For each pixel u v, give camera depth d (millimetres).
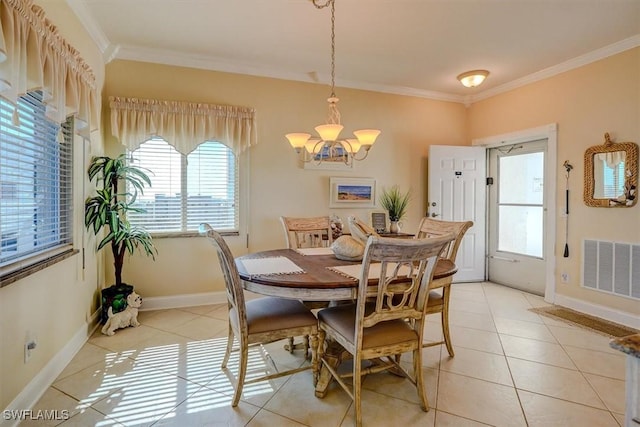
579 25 2777
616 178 3117
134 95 3318
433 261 1771
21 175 1851
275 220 3855
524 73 3826
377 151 4312
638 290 2982
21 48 1531
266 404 1902
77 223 2525
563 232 3594
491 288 4316
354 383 1729
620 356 2465
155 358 2410
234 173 3715
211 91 3566
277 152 3844
